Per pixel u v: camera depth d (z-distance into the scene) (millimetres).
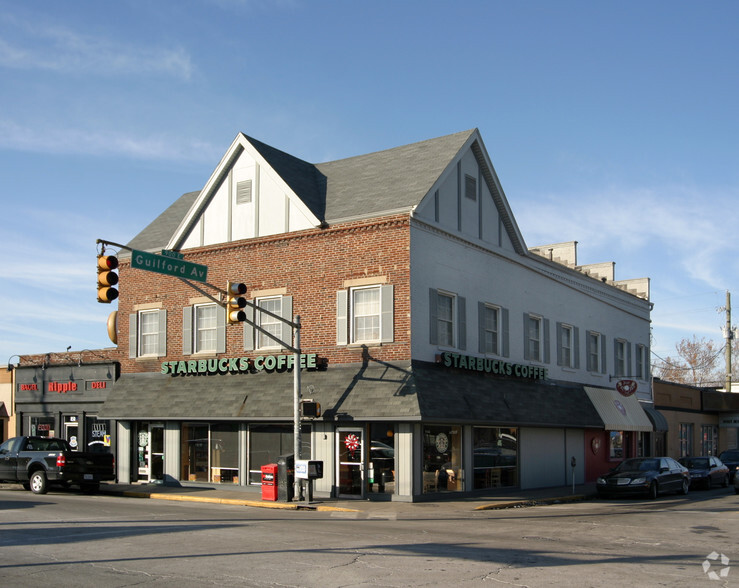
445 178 26234
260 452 26438
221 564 11852
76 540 14375
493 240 28750
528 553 13508
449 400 24109
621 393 34219
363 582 10500
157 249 30016
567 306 33531
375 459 24188
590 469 33656
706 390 47312
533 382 30125
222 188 28625
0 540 14344
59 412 33750
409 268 24031
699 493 31016
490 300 28141
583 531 17328
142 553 12891
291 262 26578
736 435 50562
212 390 27359
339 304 25266
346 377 24609
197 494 25312
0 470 26953
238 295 20328
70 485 26109
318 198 27656
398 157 28750
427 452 24219
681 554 13688
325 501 23484
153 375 29562
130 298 30688
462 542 14898
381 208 24922
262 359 26453
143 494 25734
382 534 15898
